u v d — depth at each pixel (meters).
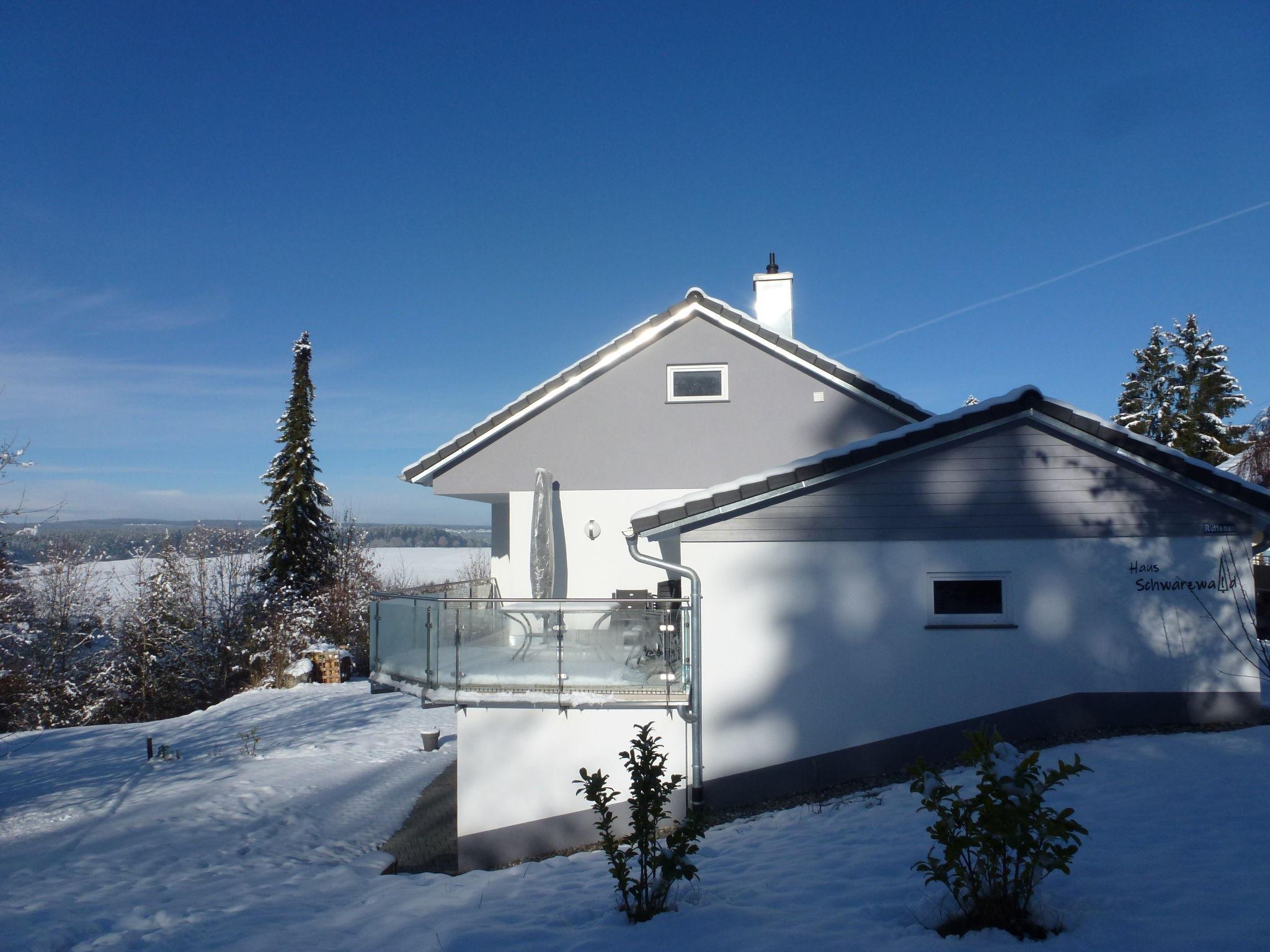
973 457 8.60
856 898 5.04
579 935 4.87
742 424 12.42
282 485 32.84
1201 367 36.44
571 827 8.58
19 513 17.50
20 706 25.03
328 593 31.55
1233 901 4.31
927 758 8.44
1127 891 4.59
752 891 5.47
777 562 8.64
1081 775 7.11
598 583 12.25
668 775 8.52
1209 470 8.12
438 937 5.16
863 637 8.58
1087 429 8.30
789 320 14.88
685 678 8.62
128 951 5.89
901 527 8.59
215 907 7.09
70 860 9.20
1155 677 8.32
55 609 27.19
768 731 8.55
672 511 8.51
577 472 12.41
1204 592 8.30
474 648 8.98
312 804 11.92
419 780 13.26
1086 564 8.46
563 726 8.69
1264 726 7.96
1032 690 8.42
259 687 25.67
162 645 29.02
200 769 14.03
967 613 8.59
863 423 12.39
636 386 12.52
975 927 4.23
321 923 6.26
